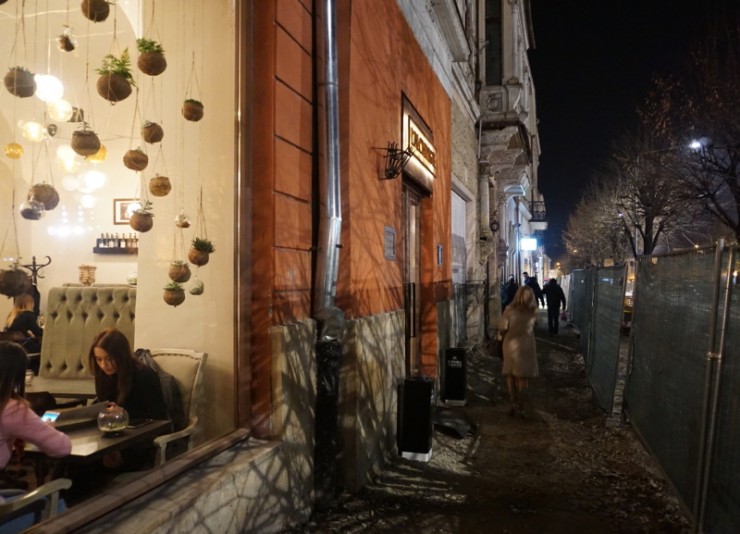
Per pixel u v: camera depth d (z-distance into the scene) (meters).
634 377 6.70
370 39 5.36
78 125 4.41
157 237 4.30
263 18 3.87
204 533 2.94
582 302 14.55
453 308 10.64
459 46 9.74
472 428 6.82
